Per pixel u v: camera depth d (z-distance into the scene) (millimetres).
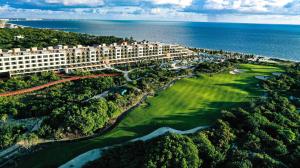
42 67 184625
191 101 129250
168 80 160750
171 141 79562
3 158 89000
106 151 86812
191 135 90500
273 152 82188
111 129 107500
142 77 169250
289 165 76875
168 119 110125
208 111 117438
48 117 112000
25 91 149750
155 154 75062
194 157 75625
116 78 168625
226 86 151250
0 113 121125
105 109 113250
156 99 132250
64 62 192875
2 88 150375
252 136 88438
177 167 72875
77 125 102250
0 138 96562
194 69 191000
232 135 90938
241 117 102875
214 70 182125
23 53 177625
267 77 171500
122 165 77125
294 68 196875
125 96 130500
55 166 81062
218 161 77875
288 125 100375
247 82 160375
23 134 100500
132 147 85938
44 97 138875
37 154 89812
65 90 150500
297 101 128000
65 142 98625
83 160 83750
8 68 173125
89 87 148875
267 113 106688
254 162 76000
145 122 108062
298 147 83562
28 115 119250
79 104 120875
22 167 82500
